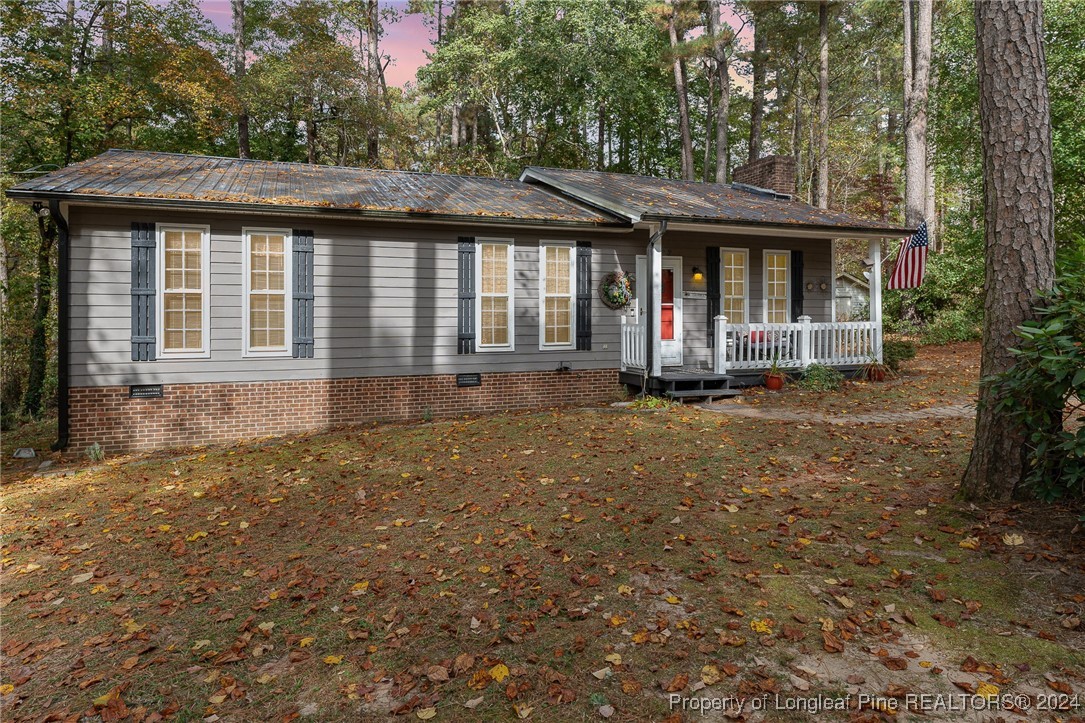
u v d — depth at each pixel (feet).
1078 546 13.70
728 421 30.17
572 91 87.45
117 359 30.37
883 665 10.32
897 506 17.56
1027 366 15.38
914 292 71.00
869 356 43.83
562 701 9.64
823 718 9.06
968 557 13.99
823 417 31.09
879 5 93.81
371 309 34.88
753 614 12.01
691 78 106.11
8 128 52.75
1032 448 16.06
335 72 76.79
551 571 14.28
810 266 47.91
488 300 37.50
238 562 15.89
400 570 14.82
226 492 22.18
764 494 19.13
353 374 34.63
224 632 12.35
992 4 16.43
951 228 71.00
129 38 57.57
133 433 30.71
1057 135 51.75
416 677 10.47
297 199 32.42
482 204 38.09
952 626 11.39
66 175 31.35
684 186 51.88
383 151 97.60
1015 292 16.05
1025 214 15.97
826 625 11.46
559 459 23.88
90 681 10.80
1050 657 10.34
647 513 17.69
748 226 39.06
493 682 10.20
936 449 23.57
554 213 38.22
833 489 19.49
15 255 60.29
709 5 90.48
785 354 43.27
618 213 38.40
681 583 13.43
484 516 18.11
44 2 53.83
